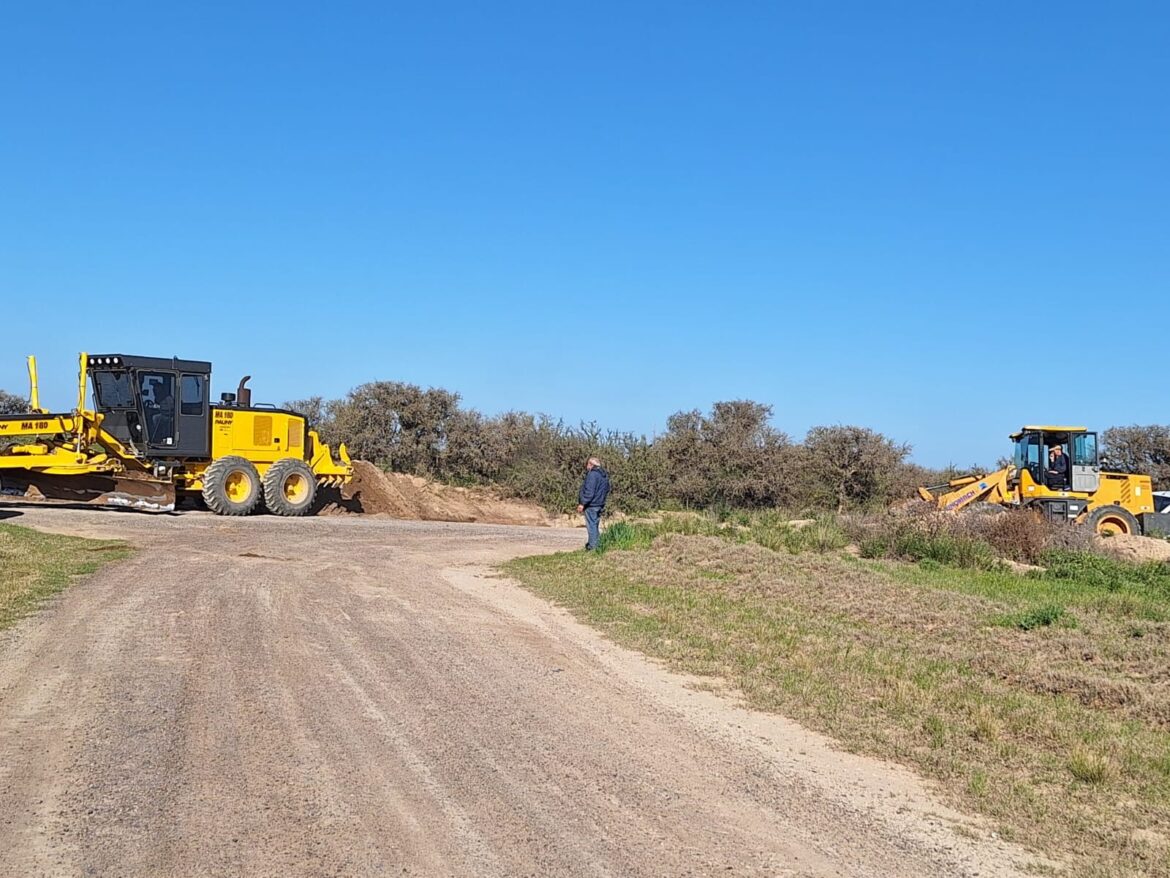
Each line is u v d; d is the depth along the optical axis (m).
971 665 10.85
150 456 25.31
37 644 10.13
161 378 25.53
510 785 6.93
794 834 6.40
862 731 8.63
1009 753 8.12
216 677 9.17
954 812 6.96
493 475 40.25
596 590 15.16
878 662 10.88
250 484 26.48
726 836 6.29
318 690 8.95
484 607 13.77
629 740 8.15
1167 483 44.75
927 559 18.73
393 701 8.78
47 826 5.82
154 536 20.03
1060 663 10.95
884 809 6.95
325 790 6.60
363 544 20.62
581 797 6.80
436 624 12.29
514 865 5.65
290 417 28.22
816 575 15.91
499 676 9.91
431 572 16.94
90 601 12.44
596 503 19.25
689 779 7.32
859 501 38.16
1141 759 7.95
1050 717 8.98
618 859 5.83
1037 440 26.31
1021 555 20.64
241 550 18.42
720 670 10.61
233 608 12.39
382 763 7.19
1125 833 6.61
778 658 11.09
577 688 9.67
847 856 6.11
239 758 7.11
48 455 23.98
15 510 23.38
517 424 41.09
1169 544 23.05
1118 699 9.58
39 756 6.96
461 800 6.59
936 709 9.23
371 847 5.77
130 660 9.61
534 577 16.53
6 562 14.88
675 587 15.29
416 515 34.00
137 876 5.26
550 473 38.47
